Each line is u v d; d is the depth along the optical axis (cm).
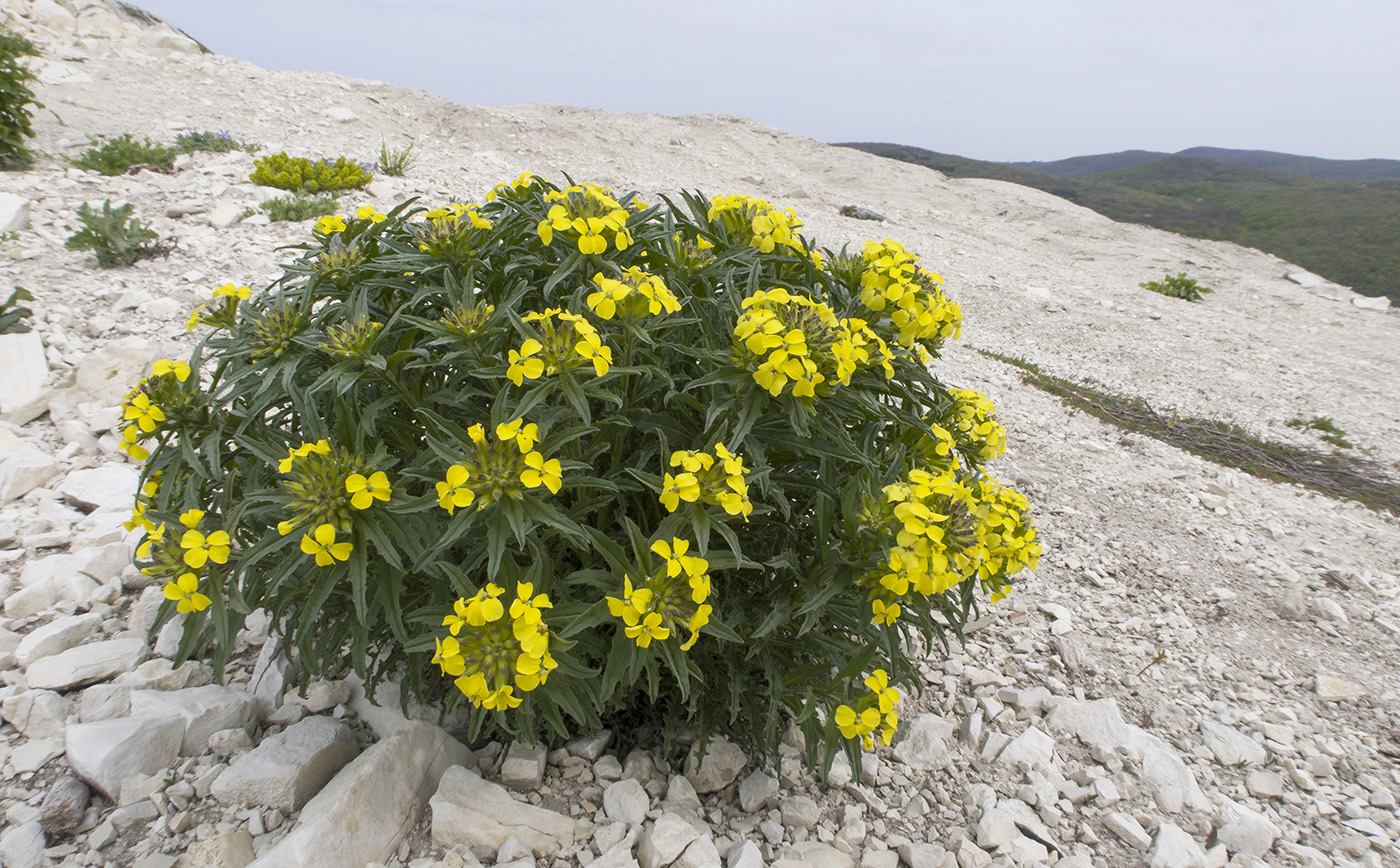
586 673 198
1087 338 1216
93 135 1050
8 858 215
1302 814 310
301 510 190
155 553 212
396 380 223
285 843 209
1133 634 421
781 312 214
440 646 180
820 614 231
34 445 432
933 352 296
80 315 554
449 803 236
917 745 312
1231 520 585
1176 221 5194
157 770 245
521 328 208
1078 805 296
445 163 1323
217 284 641
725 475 193
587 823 249
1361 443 905
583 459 229
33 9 1541
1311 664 416
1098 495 593
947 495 212
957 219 2173
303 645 216
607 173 1697
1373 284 3503
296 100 1580
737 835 262
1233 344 1323
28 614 311
